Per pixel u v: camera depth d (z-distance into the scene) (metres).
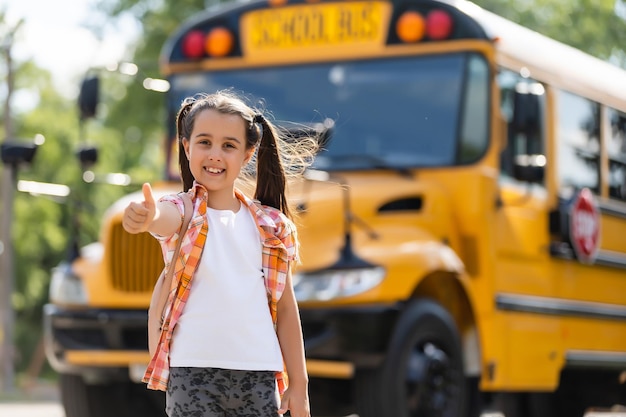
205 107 5.09
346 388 9.88
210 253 5.04
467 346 9.98
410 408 9.25
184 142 5.21
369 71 10.53
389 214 9.73
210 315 5.02
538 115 9.87
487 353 9.98
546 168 10.99
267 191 5.49
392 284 9.17
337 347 9.12
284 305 5.24
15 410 17.89
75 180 44.00
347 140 10.42
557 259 11.05
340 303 9.17
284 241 5.20
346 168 10.27
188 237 5.02
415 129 10.28
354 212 9.66
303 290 9.26
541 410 12.52
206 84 11.12
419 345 9.41
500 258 10.14
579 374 12.49
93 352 10.16
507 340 10.22
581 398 12.54
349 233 9.30
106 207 44.06
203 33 11.19
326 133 9.84
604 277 11.91
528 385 10.57
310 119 10.62
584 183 11.70
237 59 11.03
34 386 32.31
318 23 10.76
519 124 9.84
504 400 12.27
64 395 10.80
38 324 53.28
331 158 10.37
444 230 9.84
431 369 9.35
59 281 10.51
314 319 9.18
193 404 4.99
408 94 10.37
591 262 11.55
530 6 24.25
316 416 10.22
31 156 11.09
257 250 5.12
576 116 11.64
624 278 12.30
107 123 31.06
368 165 10.22
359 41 10.60
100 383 10.77
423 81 10.35
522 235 10.50
